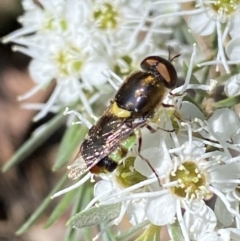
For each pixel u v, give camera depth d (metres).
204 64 0.09
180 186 0.09
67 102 0.11
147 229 0.09
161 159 0.09
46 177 0.15
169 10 0.11
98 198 0.09
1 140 0.15
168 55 0.10
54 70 0.11
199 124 0.09
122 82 0.09
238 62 0.09
